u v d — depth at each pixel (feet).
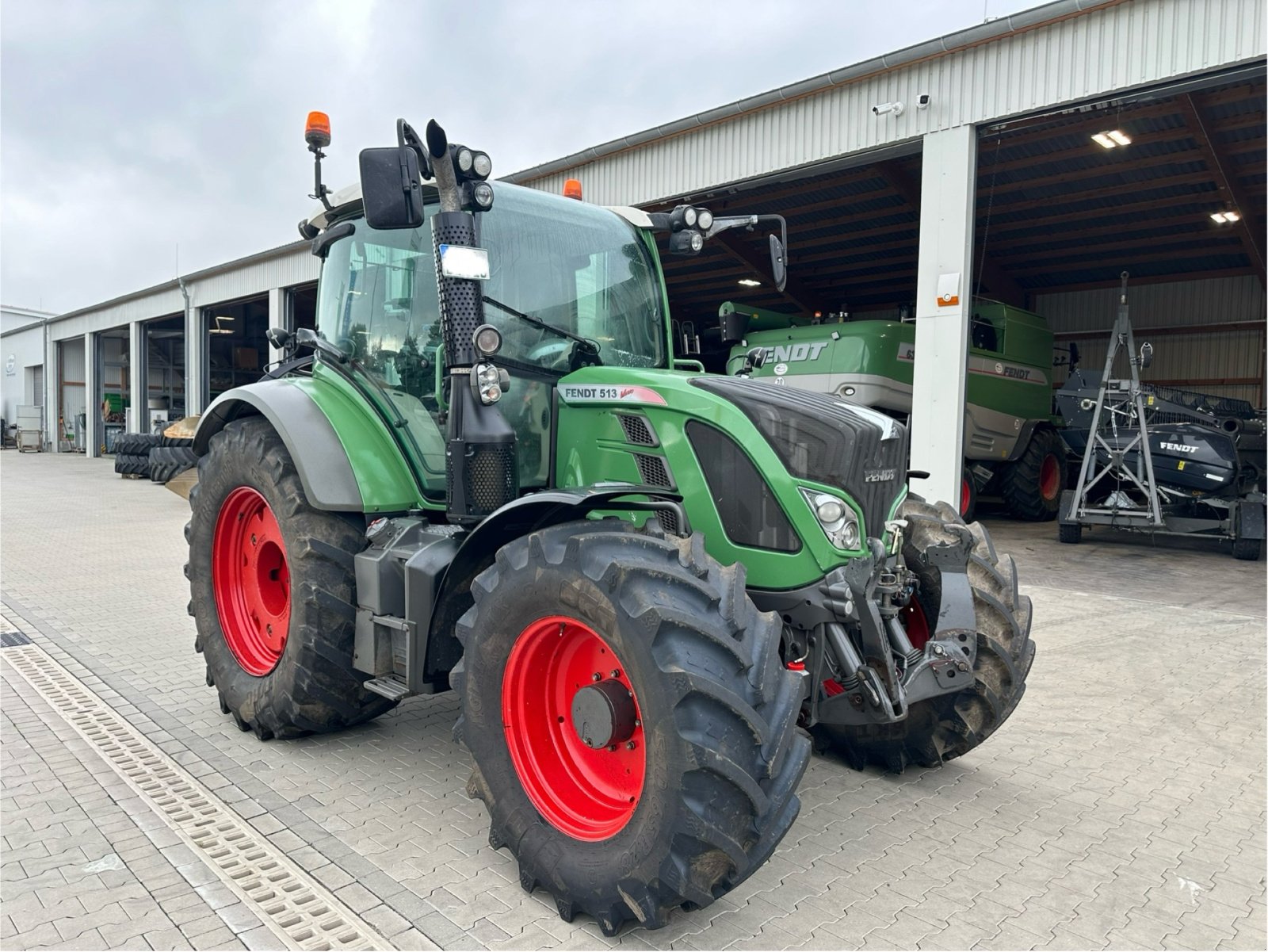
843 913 8.32
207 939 7.67
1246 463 35.91
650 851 7.31
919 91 27.91
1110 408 32.55
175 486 18.26
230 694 12.58
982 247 52.37
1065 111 25.62
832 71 29.22
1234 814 10.72
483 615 8.75
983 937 7.98
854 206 46.37
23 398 114.83
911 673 9.68
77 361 107.55
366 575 10.96
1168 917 8.38
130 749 12.12
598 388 10.37
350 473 11.28
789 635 9.56
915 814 10.62
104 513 40.83
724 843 7.14
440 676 10.46
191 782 11.01
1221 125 35.50
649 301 12.53
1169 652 18.22
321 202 12.44
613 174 37.37
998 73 26.27
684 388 9.77
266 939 7.69
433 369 11.37
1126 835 10.12
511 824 8.52
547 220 11.58
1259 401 51.67
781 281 12.08
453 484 10.15
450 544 10.37
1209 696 15.35
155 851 9.23
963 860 9.45
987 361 38.88
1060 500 43.70
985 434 39.17
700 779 7.13
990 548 12.06
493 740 8.70
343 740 12.55
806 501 9.12
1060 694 15.40
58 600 21.98
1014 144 37.60
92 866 8.89
